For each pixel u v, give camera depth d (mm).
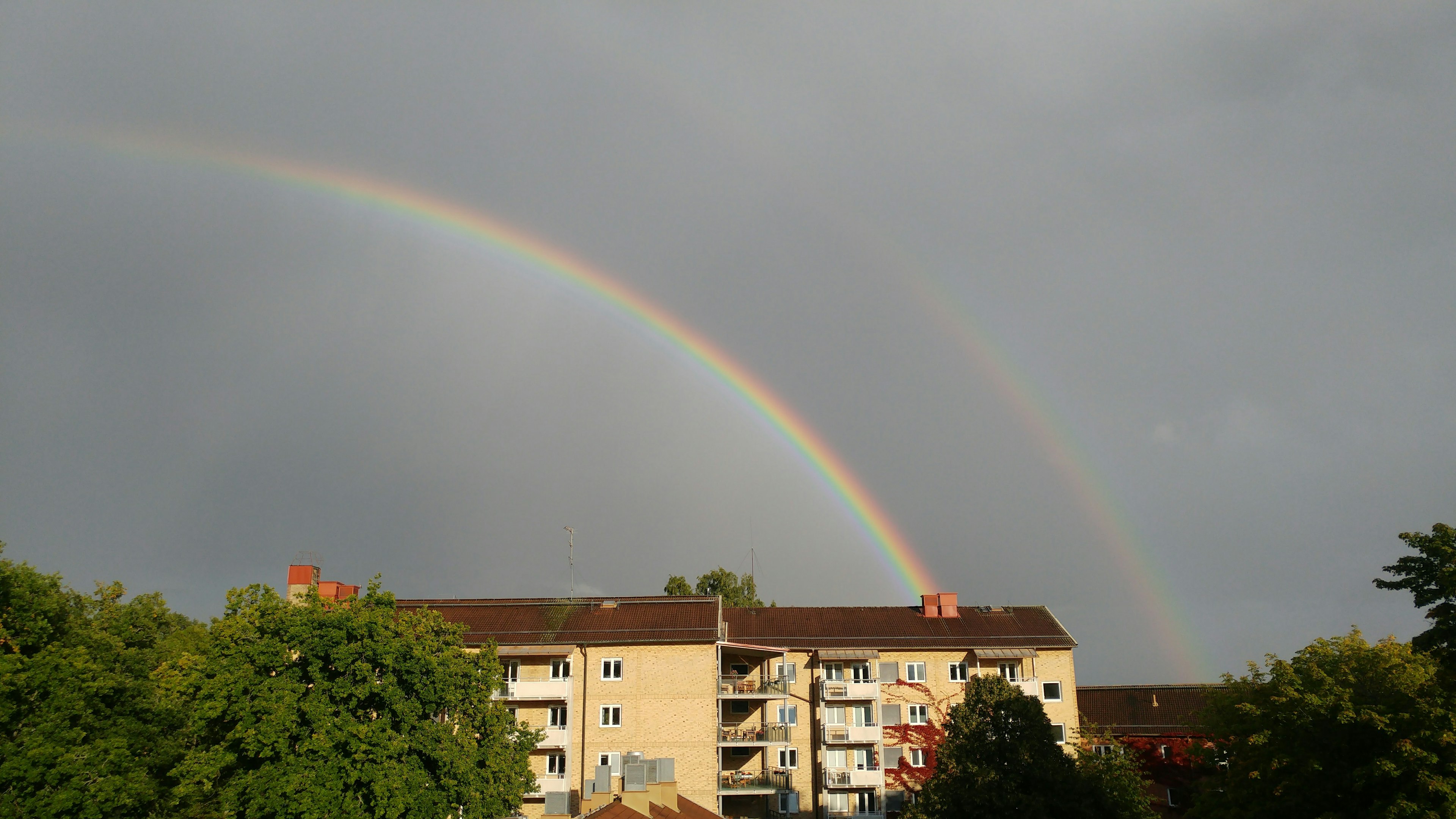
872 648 79188
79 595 55906
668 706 75000
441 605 84438
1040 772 45344
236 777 46594
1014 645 78875
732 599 129125
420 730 50438
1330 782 42938
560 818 38250
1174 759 72375
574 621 80188
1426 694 42031
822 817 75875
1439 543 37938
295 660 49781
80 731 42062
